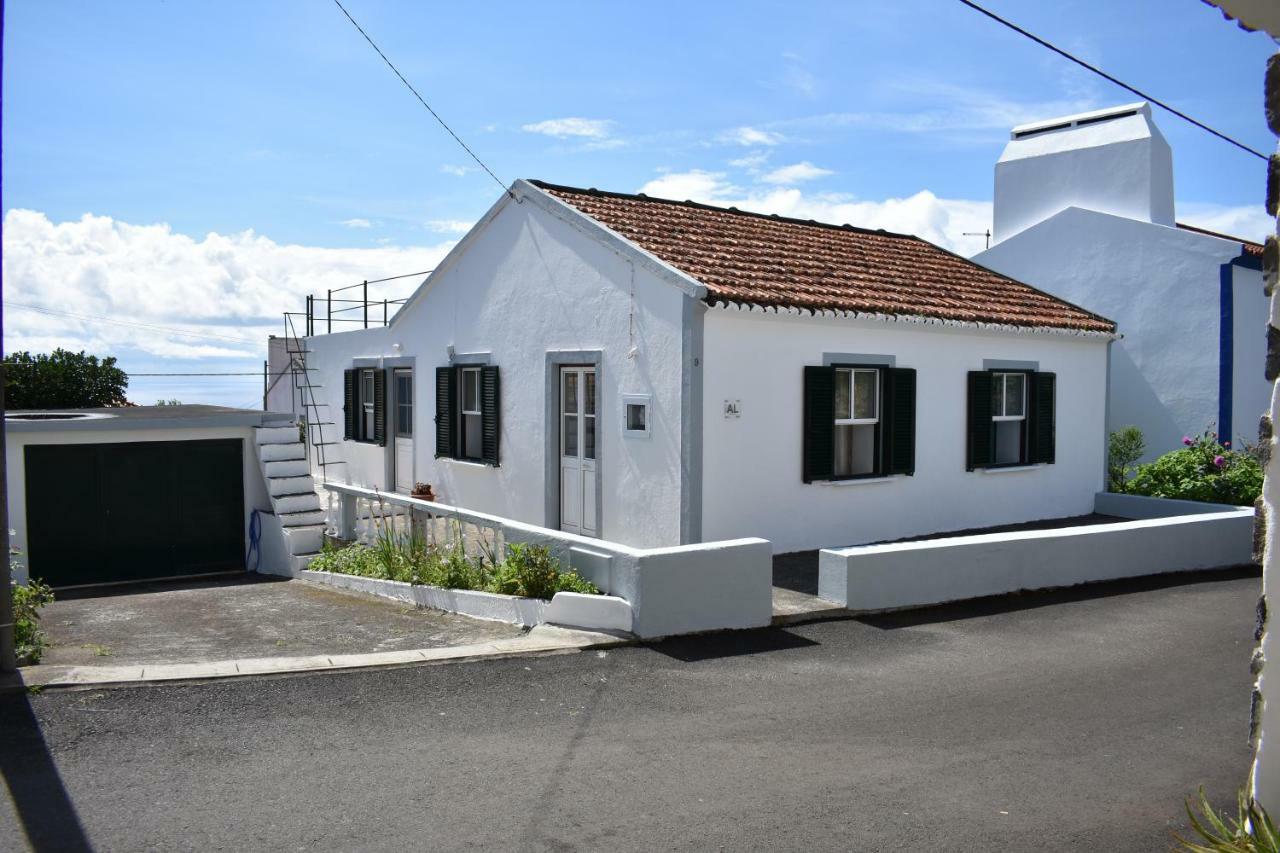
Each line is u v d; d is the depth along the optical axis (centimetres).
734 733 609
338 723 611
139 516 1404
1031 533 1045
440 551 1073
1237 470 1469
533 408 1345
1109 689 709
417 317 1644
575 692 683
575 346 1261
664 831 474
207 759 549
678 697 677
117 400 2659
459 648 778
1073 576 1060
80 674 671
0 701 625
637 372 1156
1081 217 1841
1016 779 545
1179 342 1709
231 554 1475
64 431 1341
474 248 1470
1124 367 1781
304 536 1394
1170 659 790
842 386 1241
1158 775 554
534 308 1338
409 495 1702
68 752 554
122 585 1373
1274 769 378
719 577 845
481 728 609
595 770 546
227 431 1467
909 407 1281
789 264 1304
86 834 458
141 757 549
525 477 1368
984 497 1394
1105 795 525
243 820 475
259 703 642
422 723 615
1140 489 1546
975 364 1374
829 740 600
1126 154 1836
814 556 1155
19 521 1323
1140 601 1001
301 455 1484
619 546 858
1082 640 848
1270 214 383
